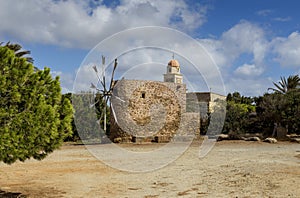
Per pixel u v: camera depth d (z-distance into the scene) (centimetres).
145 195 816
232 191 834
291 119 2933
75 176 1082
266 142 2517
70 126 761
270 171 1090
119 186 925
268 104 3061
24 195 815
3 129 647
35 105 690
